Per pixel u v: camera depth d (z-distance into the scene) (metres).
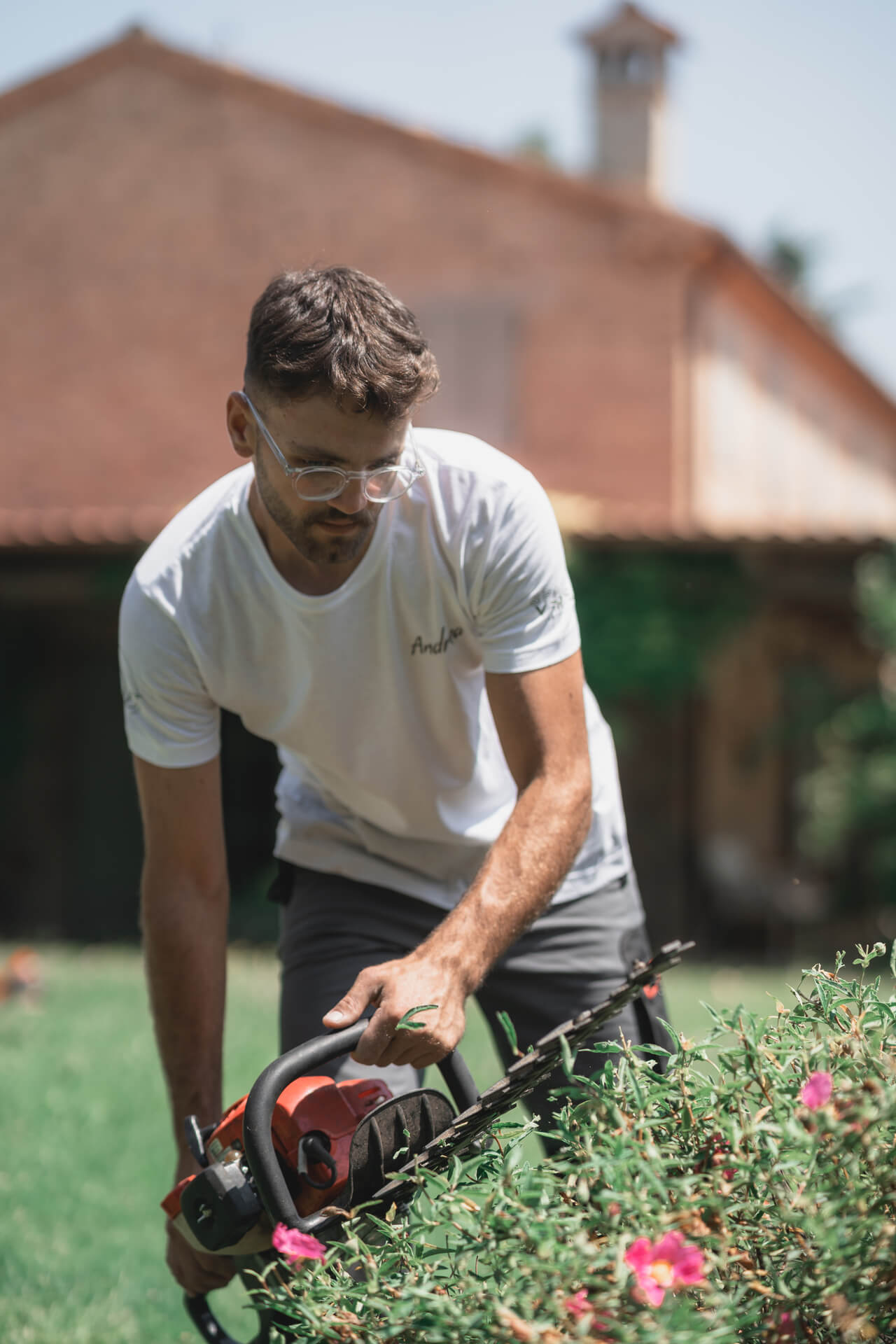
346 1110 1.83
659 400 15.34
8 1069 5.55
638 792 13.88
